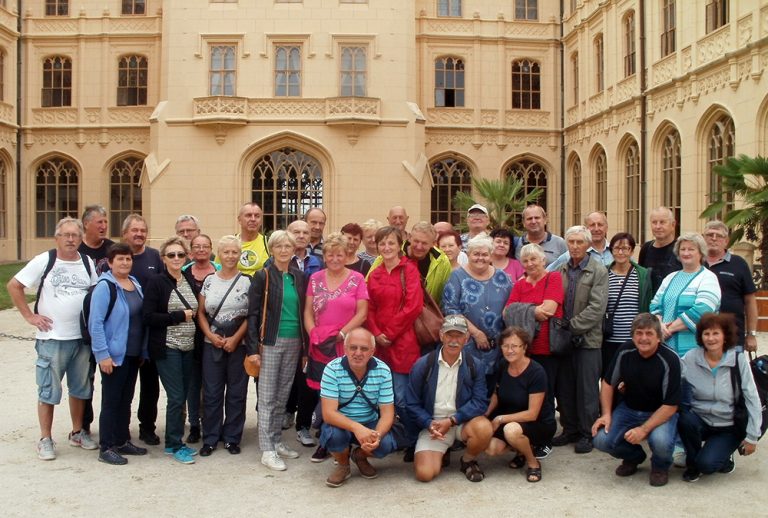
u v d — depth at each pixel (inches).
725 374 276.2
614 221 1098.1
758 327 613.6
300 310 311.1
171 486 273.4
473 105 1318.9
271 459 296.7
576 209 1296.8
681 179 895.7
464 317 304.2
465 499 260.1
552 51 1337.4
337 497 262.5
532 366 288.2
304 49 1151.0
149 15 1321.4
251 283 311.4
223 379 319.6
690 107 868.0
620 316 331.3
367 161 1147.3
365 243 382.6
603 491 268.2
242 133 1140.5
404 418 292.0
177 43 1146.0
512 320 305.9
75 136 1332.4
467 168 1332.4
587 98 1209.4
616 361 289.3
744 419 275.6
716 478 283.0
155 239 1125.1
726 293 317.7
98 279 314.2
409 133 1151.6
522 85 1343.5
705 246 305.0
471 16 1321.4
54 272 308.3
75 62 1334.9
